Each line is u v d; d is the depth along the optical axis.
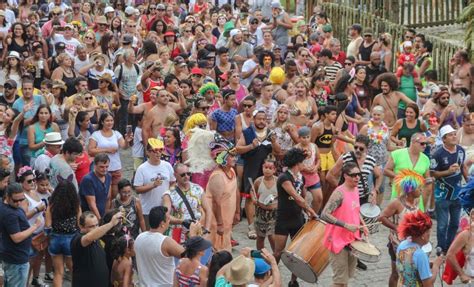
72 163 17.08
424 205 17.25
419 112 20.66
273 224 16.80
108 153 18.61
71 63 23.31
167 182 16.73
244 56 26.16
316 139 18.59
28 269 15.03
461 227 15.04
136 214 16.00
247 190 18.33
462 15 27.03
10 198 14.68
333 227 15.09
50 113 19.44
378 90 24.89
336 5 33.44
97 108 20.69
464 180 18.67
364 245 15.00
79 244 14.21
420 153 17.22
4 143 18.70
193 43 27.92
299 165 15.98
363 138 17.17
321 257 15.17
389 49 26.81
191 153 16.44
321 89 21.44
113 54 26.12
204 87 20.47
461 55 23.33
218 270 12.62
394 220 15.52
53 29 26.48
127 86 23.33
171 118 18.75
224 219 16.33
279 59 24.91
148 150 16.69
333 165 18.62
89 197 16.41
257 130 18.34
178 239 15.62
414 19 31.06
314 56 27.09
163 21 28.28
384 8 31.08
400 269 13.34
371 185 17.11
